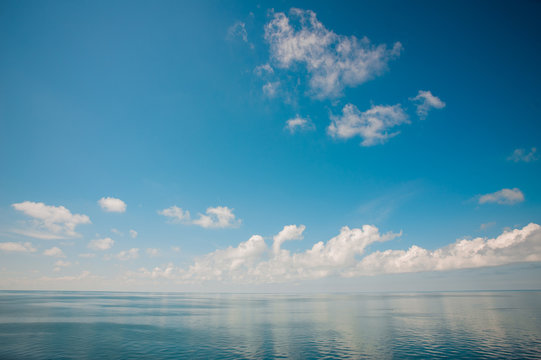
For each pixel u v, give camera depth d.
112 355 40.59
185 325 69.88
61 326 67.12
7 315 90.56
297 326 67.88
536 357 39.09
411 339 51.06
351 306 133.88
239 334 57.06
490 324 68.50
